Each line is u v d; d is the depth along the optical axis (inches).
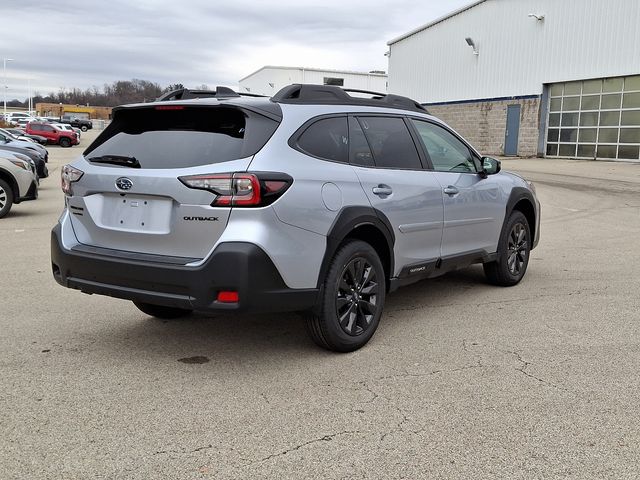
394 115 201.0
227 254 145.5
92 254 163.2
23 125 2415.1
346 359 171.5
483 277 272.8
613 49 1018.1
